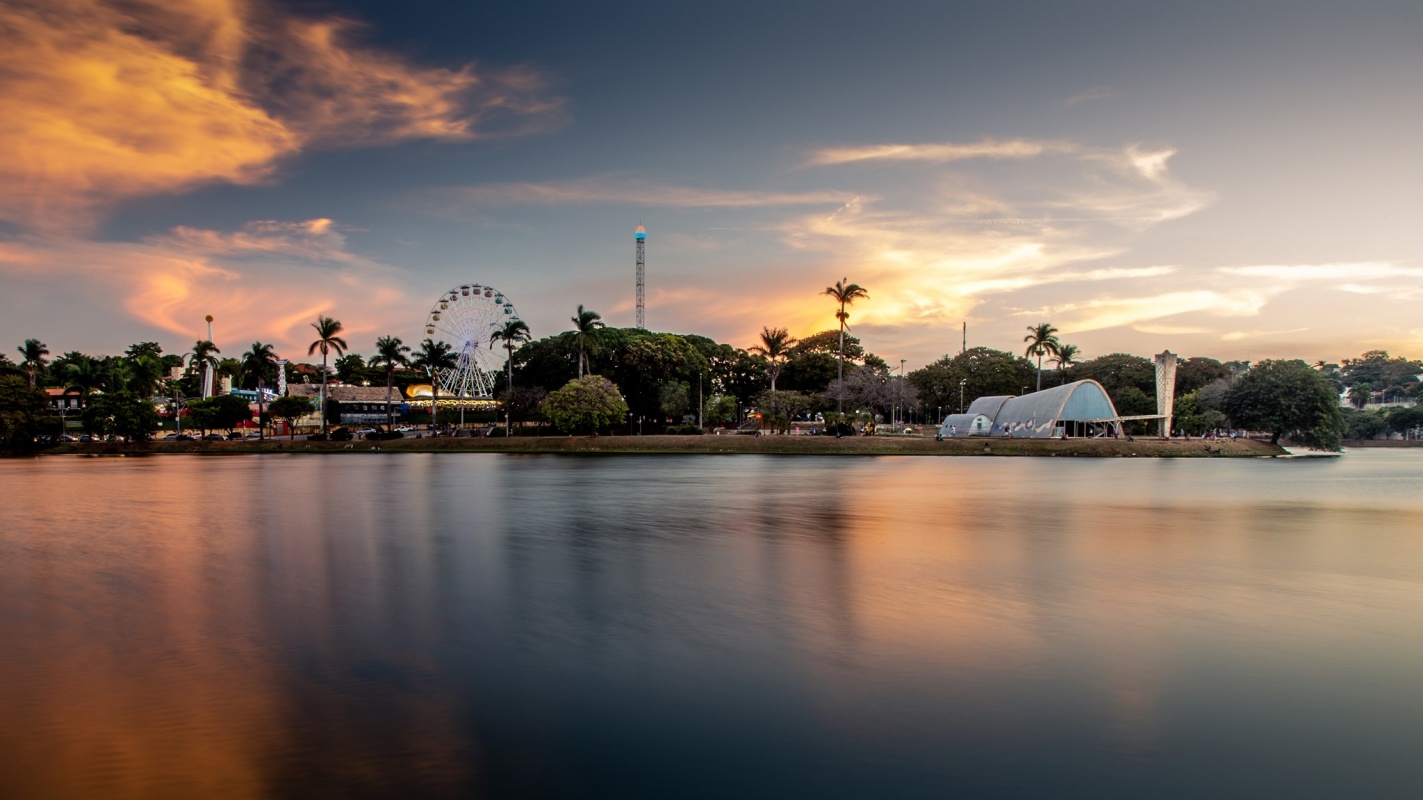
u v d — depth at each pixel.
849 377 124.50
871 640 16.23
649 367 115.94
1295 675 14.35
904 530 30.81
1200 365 142.62
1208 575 22.67
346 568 23.53
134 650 15.77
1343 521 34.53
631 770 10.60
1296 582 21.86
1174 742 11.55
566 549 26.58
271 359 119.56
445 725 12.05
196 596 20.17
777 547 26.92
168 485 52.62
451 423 148.62
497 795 9.92
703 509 37.72
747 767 10.69
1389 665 14.88
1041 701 13.05
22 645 16.14
